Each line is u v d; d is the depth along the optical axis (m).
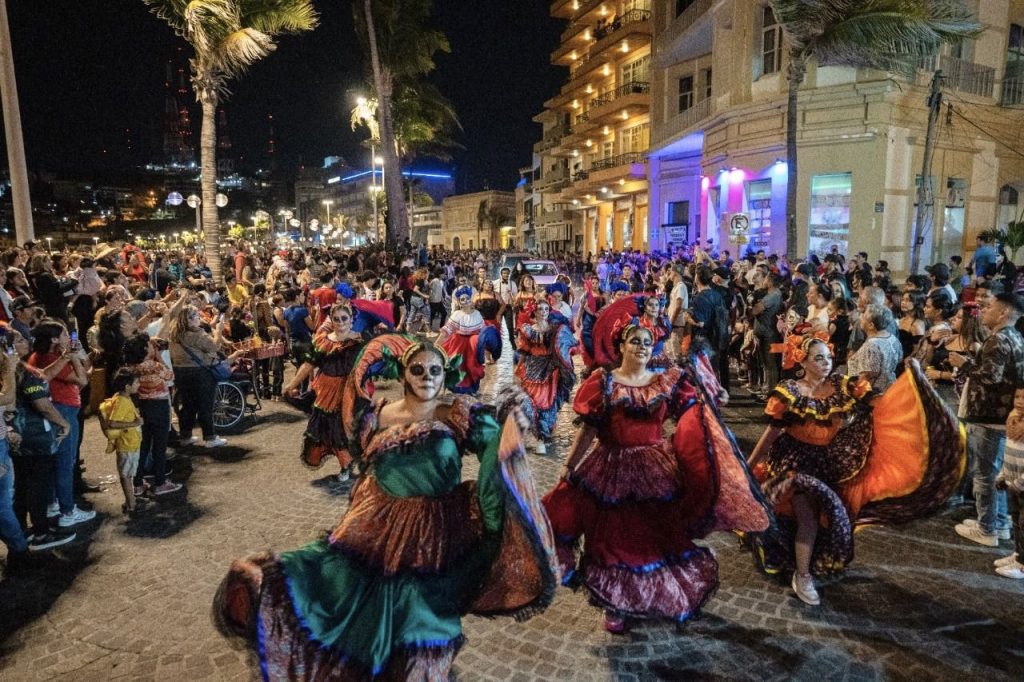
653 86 34.47
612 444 4.00
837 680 3.67
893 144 20.88
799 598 4.50
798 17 16.48
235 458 7.79
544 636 4.16
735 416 9.40
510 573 3.06
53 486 5.81
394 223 30.88
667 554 3.89
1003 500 5.38
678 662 3.86
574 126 46.88
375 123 36.75
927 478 4.14
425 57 30.58
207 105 18.89
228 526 5.87
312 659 2.90
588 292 9.17
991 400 5.11
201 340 8.07
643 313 6.61
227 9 17.19
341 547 3.11
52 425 5.47
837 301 8.19
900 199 21.30
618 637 4.13
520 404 3.05
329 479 7.03
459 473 3.19
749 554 5.23
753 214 24.25
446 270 25.36
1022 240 21.17
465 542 3.16
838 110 21.19
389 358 3.29
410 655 2.91
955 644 3.99
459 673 3.79
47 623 4.39
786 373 9.71
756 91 23.62
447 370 3.25
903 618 4.28
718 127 25.56
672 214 35.00
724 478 3.81
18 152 15.45
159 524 5.93
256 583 2.89
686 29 29.06
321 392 6.71
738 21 23.86
